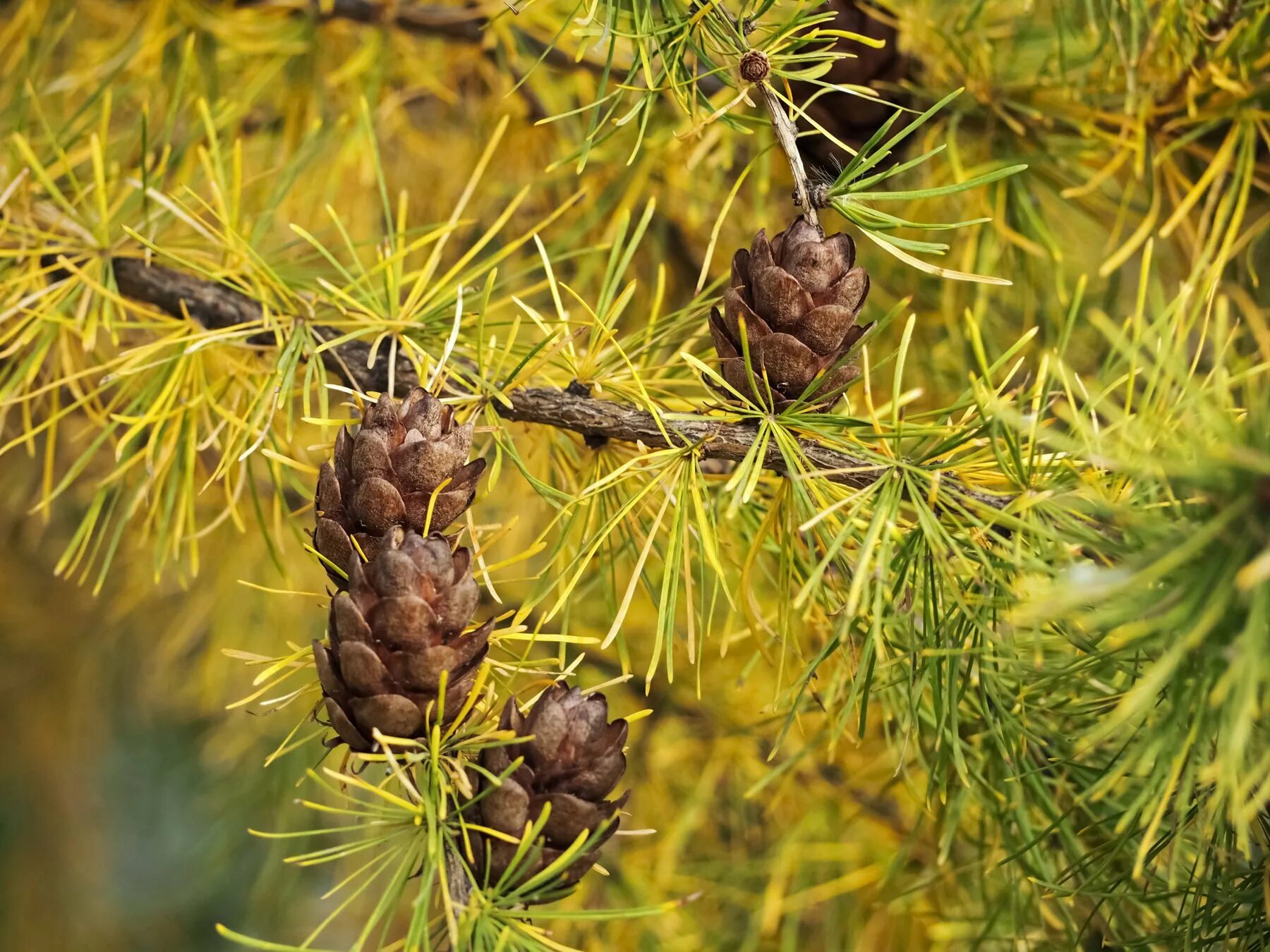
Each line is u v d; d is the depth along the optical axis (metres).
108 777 2.29
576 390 0.94
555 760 0.89
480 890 0.89
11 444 0.96
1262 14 0.98
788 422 0.91
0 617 1.86
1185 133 1.01
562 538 0.95
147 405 0.99
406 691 0.88
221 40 1.11
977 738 0.97
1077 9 1.02
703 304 0.95
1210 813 0.89
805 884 1.20
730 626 0.94
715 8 0.92
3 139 1.04
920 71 1.03
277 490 0.97
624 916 0.89
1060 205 1.10
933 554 0.91
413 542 0.89
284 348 0.97
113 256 0.99
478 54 1.13
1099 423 0.95
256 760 1.62
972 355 1.06
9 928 2.04
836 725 0.94
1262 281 1.06
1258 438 0.86
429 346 0.96
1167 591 0.86
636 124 1.06
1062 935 1.01
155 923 2.26
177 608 1.71
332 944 1.85
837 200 0.91
